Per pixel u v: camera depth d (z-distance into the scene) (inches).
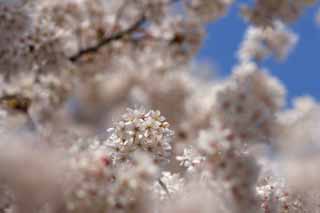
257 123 275.9
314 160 219.0
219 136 170.6
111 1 371.2
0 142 102.7
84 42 354.6
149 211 112.7
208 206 131.8
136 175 112.9
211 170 163.6
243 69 347.9
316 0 351.9
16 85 301.3
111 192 109.5
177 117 423.8
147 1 359.9
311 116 429.1
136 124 147.9
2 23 221.8
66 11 320.8
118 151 144.4
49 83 316.5
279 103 340.5
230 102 289.1
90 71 372.5
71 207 105.5
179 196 133.0
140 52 385.4
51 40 250.7
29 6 246.4
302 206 156.6
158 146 148.1
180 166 165.3
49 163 103.4
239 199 159.2
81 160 111.2
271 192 159.6
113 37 360.8
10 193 104.6
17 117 289.6
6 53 229.9
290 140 371.6
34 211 100.9
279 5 349.1
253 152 175.8
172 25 372.5
